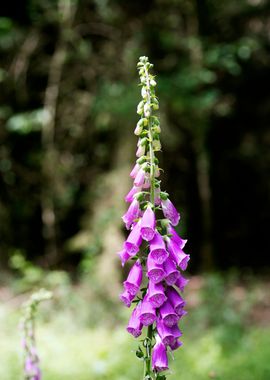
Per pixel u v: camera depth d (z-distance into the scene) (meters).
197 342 6.93
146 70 2.27
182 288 2.25
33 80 11.62
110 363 5.80
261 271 12.81
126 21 10.86
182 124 11.35
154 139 2.23
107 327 7.86
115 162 10.66
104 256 9.79
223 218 13.34
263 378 5.51
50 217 11.57
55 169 11.34
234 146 12.90
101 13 10.60
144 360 2.24
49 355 6.20
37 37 11.09
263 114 12.68
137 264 2.29
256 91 12.55
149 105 2.22
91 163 11.69
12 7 11.33
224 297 9.30
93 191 11.06
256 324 8.30
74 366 5.77
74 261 11.85
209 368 5.78
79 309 8.28
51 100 10.83
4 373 5.33
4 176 11.79
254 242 13.35
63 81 11.20
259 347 6.60
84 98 11.09
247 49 10.69
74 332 7.49
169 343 2.20
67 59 10.75
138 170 2.26
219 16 11.39
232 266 13.10
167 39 10.59
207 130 11.94
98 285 9.33
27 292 9.49
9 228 11.85
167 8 10.95
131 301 2.27
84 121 11.26
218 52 10.09
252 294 9.73
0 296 9.45
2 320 7.64
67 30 10.48
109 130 11.12
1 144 11.47
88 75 11.00
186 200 12.79
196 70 10.16
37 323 7.73
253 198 13.25
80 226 11.77
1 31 10.38
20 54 11.07
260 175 12.99
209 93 9.83
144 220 2.18
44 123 10.45
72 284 10.58
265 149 12.81
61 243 11.98
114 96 9.73
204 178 11.84
